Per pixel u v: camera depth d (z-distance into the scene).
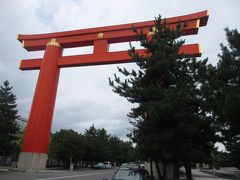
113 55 35.59
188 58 21.16
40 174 34.22
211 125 18.92
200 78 18.92
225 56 16.17
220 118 16.75
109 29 36.88
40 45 40.72
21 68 40.78
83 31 38.22
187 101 18.47
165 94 18.27
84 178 32.84
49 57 39.03
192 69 20.09
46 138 37.97
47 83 38.38
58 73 39.53
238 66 15.91
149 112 18.00
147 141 18.39
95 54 36.53
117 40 36.78
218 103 15.97
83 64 37.66
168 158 18.42
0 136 37.59
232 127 16.42
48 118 38.19
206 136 19.56
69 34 39.16
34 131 37.56
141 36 22.50
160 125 18.66
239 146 18.11
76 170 55.53
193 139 19.52
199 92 18.94
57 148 58.34
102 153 77.88
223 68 16.14
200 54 31.97
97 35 37.31
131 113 20.39
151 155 19.58
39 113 37.84
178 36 22.55
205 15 33.41
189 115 18.05
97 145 76.06
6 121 38.44
